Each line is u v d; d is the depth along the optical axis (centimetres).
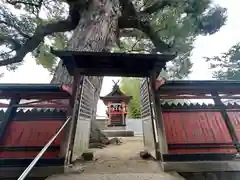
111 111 986
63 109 257
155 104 252
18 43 559
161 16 668
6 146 216
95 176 185
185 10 604
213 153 223
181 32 599
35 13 621
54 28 609
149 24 659
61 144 214
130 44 887
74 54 228
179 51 661
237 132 247
